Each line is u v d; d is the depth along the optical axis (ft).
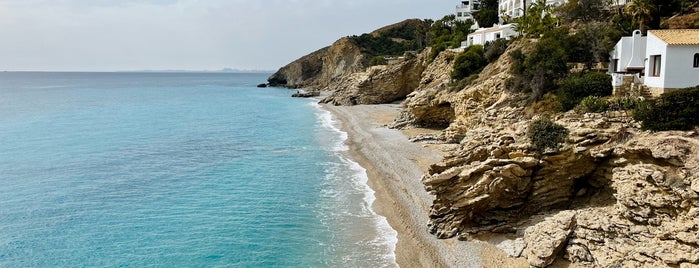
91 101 399.85
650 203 69.46
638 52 113.09
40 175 140.05
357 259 84.84
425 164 138.62
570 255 75.05
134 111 318.24
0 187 127.44
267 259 85.71
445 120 200.23
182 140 201.26
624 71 115.96
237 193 123.75
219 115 294.66
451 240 88.07
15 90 566.36
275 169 148.25
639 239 70.08
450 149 154.40
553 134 86.38
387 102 330.13
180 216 107.04
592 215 77.97
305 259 85.35
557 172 87.10
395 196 116.78
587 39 129.80
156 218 105.81
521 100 129.08
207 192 124.77
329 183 131.44
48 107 338.13
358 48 509.35
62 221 103.71
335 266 82.48
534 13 200.34
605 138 83.15
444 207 90.89
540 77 121.90
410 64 324.19
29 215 107.14
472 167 87.97
